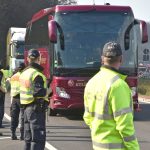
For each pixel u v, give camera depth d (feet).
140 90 114.42
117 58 17.72
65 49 56.80
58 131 48.93
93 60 56.80
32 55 31.45
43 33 64.28
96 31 57.11
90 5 57.62
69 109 57.11
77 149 38.50
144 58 102.32
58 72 56.65
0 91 49.67
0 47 222.28
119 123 17.03
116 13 57.62
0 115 50.57
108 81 17.40
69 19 57.16
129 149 17.02
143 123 57.31
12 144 40.55
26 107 31.32
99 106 17.53
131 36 57.41
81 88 56.54
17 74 41.73
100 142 17.37
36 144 30.86
